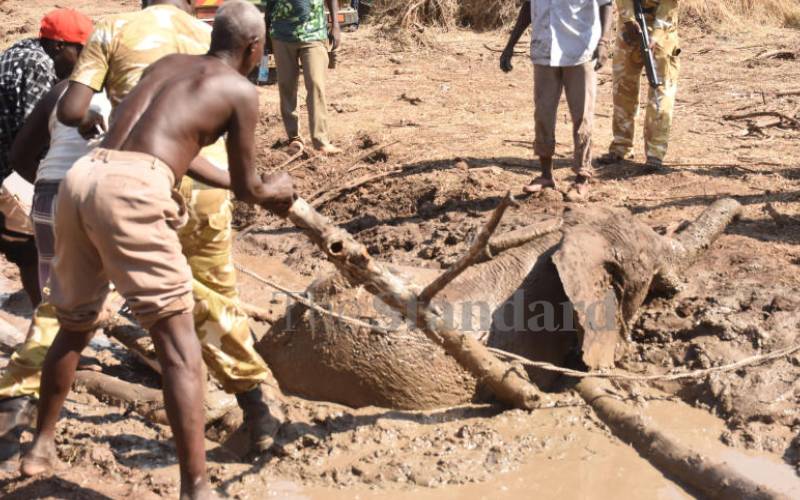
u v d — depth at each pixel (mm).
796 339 5309
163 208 3705
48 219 4664
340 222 7773
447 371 5027
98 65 4391
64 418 4945
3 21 18047
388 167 8602
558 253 5164
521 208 7375
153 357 5316
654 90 8125
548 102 7410
